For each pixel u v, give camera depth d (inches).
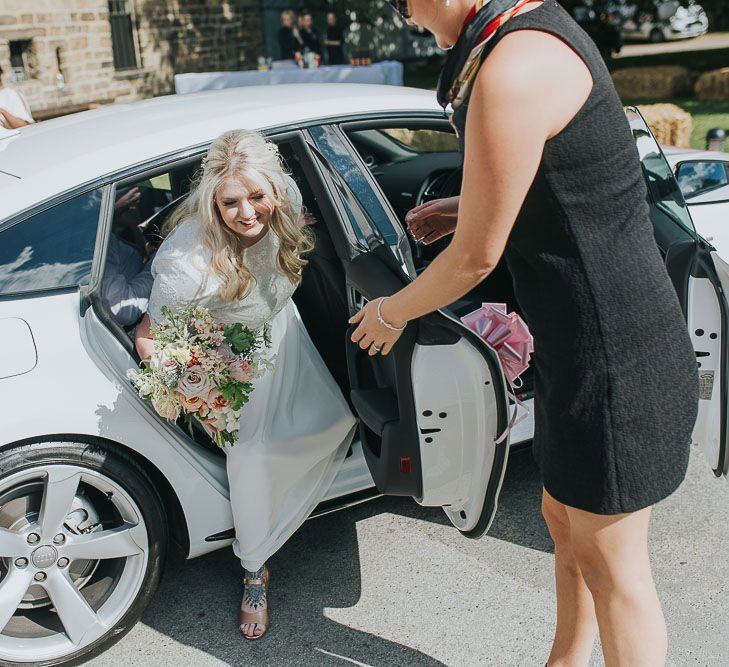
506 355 84.8
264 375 97.3
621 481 65.0
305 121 104.8
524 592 106.2
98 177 95.3
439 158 158.4
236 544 102.7
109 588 97.6
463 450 89.0
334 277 108.7
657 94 479.5
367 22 639.8
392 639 99.1
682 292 99.1
